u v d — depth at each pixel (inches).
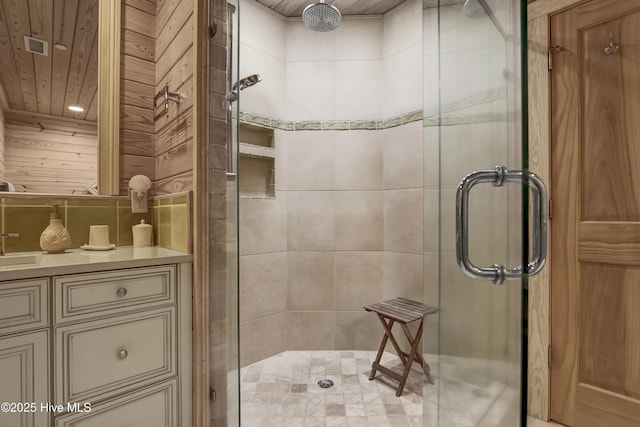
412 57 88.4
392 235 93.8
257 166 92.7
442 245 44.4
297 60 96.4
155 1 70.4
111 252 54.7
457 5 39.3
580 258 59.2
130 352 45.4
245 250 87.7
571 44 60.0
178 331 50.2
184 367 50.6
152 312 47.5
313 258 96.4
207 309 51.8
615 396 55.7
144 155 69.2
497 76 29.7
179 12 57.9
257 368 86.0
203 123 51.7
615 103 55.9
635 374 54.1
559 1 60.7
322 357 92.5
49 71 58.8
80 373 41.4
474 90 35.0
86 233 61.7
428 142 49.2
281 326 95.1
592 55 58.0
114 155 64.6
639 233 53.4
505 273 29.1
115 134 64.7
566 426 61.0
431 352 48.2
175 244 57.3
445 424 44.4
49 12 58.9
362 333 96.2
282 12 94.6
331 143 96.5
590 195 58.4
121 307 44.7
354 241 96.4
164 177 65.2
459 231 32.2
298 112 96.5
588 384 58.7
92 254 52.1
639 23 53.6
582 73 59.1
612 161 56.2
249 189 90.7
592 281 58.3
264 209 91.4
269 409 68.2
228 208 52.6
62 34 60.1
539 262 32.3
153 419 47.4
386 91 95.3
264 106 91.5
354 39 96.3
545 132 62.7
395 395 73.5
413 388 76.6
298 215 96.3
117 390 44.2
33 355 38.3
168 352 49.0
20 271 37.2
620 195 55.5
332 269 96.5
